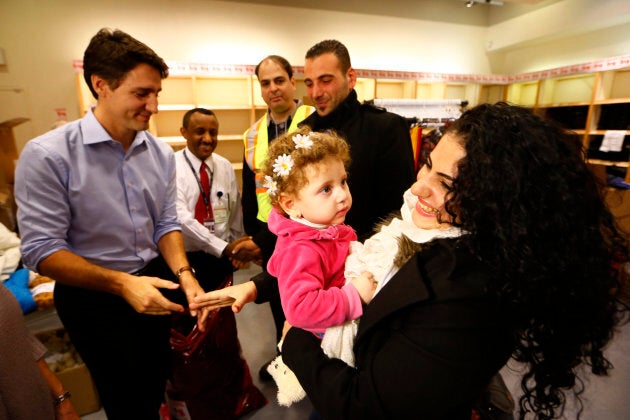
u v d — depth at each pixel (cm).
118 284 119
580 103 514
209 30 501
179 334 151
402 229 71
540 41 620
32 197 117
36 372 85
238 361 179
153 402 154
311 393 69
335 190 81
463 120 61
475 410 107
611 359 219
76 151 123
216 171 258
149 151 142
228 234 273
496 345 57
